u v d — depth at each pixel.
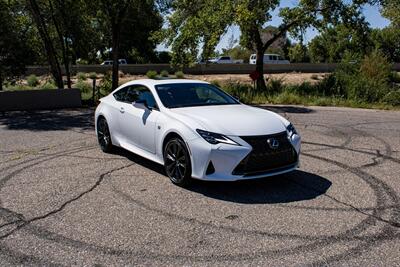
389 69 23.20
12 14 19.14
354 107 16.80
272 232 4.38
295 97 18.34
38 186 5.99
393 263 3.73
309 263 3.74
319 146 8.52
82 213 4.95
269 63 52.88
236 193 5.59
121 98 7.71
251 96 19.12
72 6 19.23
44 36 18.94
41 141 9.34
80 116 13.84
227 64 45.16
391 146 8.51
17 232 4.46
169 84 7.11
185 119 5.84
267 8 20.08
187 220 4.71
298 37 23.16
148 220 4.73
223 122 5.66
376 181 6.09
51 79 27.88
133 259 3.85
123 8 19.45
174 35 19.77
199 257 3.87
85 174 6.56
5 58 18.88
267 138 5.50
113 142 7.75
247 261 3.79
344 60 22.97
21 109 15.73
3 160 7.59
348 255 3.88
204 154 5.40
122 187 5.89
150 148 6.56
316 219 4.70
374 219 4.70
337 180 6.14
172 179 6.00
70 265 3.76
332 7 20.94
